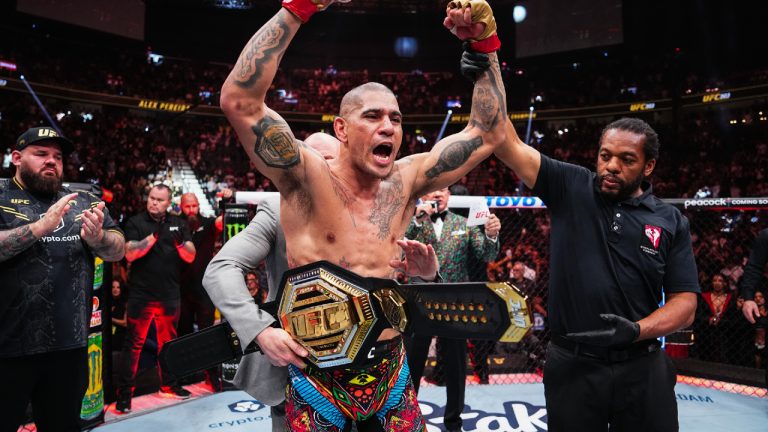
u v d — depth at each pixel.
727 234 9.12
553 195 2.39
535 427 3.82
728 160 19.47
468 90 27.50
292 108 26.20
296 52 29.19
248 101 1.52
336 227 1.65
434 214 4.00
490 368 5.36
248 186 20.72
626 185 2.22
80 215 2.92
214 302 1.67
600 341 1.96
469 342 4.83
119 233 3.09
